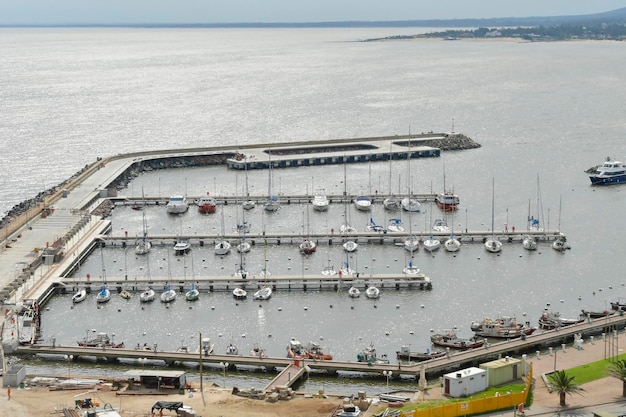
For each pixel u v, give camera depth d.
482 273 169.88
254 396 110.62
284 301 156.38
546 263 175.38
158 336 140.25
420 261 178.25
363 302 155.25
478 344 131.75
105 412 100.88
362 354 128.25
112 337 139.12
